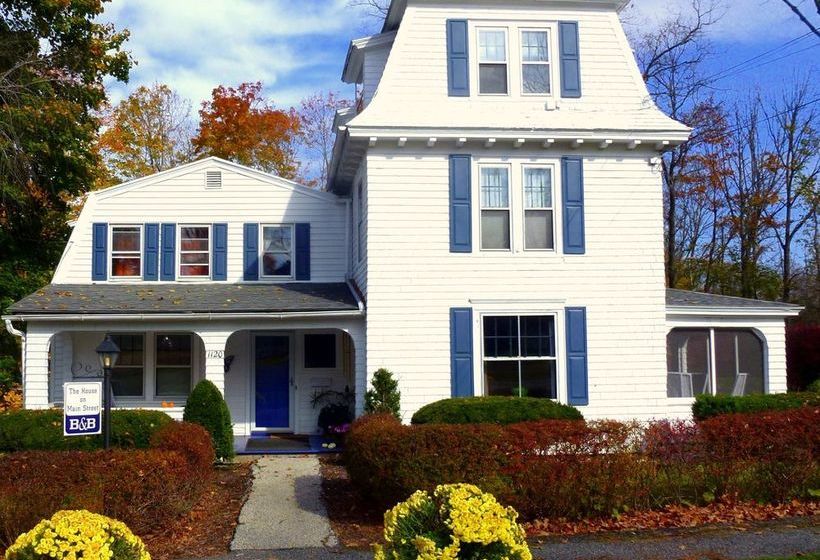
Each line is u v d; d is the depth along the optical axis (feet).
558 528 34.55
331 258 64.54
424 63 55.06
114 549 20.43
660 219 55.98
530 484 35.01
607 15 57.06
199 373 62.18
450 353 53.57
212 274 63.26
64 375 60.59
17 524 30.01
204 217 63.72
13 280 72.43
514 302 54.29
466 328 53.72
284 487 43.39
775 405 51.13
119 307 54.44
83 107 77.56
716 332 63.36
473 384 53.47
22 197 71.10
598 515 35.68
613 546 31.71
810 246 127.95
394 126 53.01
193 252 63.72
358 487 39.34
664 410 54.65
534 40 56.34
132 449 37.96
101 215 63.05
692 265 127.03
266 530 34.96
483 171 55.06
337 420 61.16
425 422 46.42
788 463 38.01
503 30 56.13
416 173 54.34
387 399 51.75
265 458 53.26
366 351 53.88
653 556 30.32
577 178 55.42
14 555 19.69
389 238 53.83
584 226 55.31
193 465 38.06
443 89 54.90
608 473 35.68
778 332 59.62
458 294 53.98
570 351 54.29
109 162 122.21
